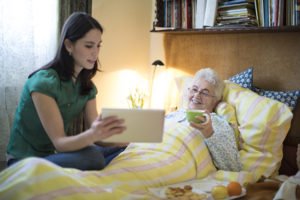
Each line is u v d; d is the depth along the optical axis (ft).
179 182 5.69
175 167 5.74
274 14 7.27
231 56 8.62
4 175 4.01
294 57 7.63
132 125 4.34
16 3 7.79
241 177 5.79
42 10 8.32
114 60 10.01
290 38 7.67
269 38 7.98
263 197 5.02
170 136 6.36
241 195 5.11
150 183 5.26
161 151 6.03
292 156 6.85
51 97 5.27
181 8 8.84
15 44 7.86
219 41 8.80
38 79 5.29
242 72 8.14
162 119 4.36
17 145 5.76
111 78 10.00
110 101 10.07
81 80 5.98
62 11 8.39
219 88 7.23
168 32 9.27
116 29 9.95
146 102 10.43
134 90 10.34
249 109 6.87
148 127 4.36
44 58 8.39
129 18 10.17
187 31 8.68
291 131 6.97
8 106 7.88
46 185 3.85
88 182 4.37
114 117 4.30
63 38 5.49
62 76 5.56
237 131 6.86
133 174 5.16
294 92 7.27
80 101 6.07
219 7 8.04
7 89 7.85
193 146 6.28
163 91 10.06
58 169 4.11
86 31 5.36
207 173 6.24
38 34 8.30
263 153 6.48
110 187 4.62
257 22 7.57
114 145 6.41
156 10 9.17
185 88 8.13
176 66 9.75
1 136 7.83
